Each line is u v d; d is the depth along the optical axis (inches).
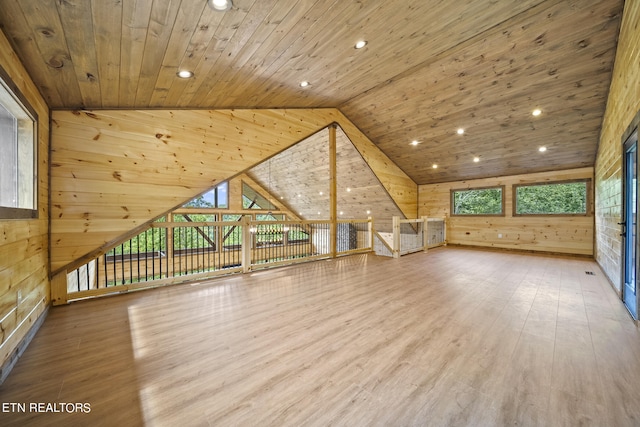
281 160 332.5
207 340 85.4
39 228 98.7
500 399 58.3
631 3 101.3
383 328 94.3
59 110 113.7
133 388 62.1
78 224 118.3
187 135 149.4
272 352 78.2
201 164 154.8
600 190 195.3
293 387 62.6
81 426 50.9
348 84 166.2
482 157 253.1
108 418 53.0
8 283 71.4
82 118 118.8
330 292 135.7
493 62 148.0
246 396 59.6
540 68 147.7
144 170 135.6
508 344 83.0
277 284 149.7
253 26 85.2
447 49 134.6
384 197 312.3
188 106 146.7
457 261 221.3
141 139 134.6
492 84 165.8
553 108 175.2
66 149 115.0
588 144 203.0
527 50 136.9
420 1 93.2
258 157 179.3
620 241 126.8
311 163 314.8
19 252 79.8
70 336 87.7
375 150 274.7
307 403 57.4
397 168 308.8
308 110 209.0
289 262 202.4
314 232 421.1
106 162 125.0
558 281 158.9
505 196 280.5
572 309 113.3
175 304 117.5
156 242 295.6
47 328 93.4
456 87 174.2
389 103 205.2
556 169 247.1
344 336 88.4
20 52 75.8
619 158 131.3
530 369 69.6
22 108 83.6
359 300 123.9
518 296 130.7
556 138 204.1
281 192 408.8
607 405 56.4
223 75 116.9
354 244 398.0
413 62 144.2
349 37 108.3
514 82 161.0
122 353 77.5
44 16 63.0
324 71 138.8
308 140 279.1
